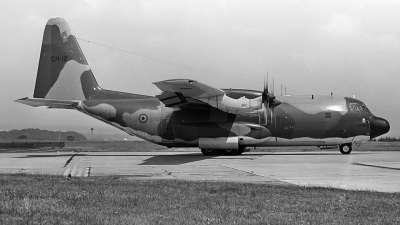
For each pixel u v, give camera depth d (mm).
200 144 28844
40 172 19031
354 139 29031
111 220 8695
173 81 23031
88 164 23109
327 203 10633
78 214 9289
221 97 26656
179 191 12547
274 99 28656
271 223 8508
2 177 16297
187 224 8398
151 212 9570
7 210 9570
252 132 28453
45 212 9453
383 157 26141
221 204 10531
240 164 22281
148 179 16031
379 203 10617
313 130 28797
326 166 20594
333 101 29250
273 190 12680
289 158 26062
